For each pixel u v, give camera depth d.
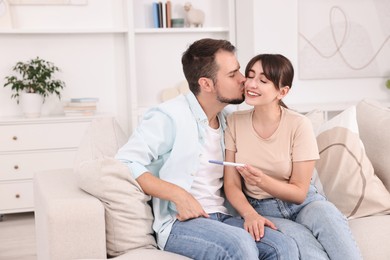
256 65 2.10
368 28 4.98
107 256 2.04
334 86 4.97
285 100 4.87
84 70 4.71
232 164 2.02
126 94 4.80
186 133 2.07
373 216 2.29
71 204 1.91
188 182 2.08
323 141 2.42
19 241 3.78
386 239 2.12
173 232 1.99
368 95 5.07
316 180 2.39
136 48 4.77
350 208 2.31
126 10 4.57
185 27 4.79
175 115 2.07
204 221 1.96
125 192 1.98
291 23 4.73
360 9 4.95
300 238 1.94
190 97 2.16
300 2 4.75
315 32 4.84
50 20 4.62
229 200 2.13
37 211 2.40
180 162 2.07
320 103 4.84
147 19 4.78
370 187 2.30
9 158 4.24
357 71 4.99
